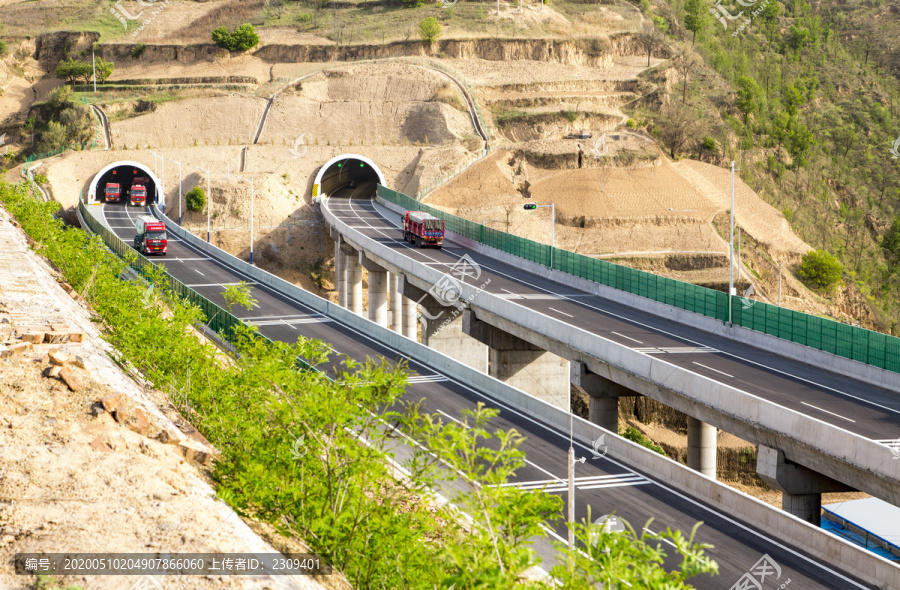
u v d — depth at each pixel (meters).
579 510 28.09
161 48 164.88
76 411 16.02
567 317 52.31
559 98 141.12
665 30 180.00
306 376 16.16
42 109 145.88
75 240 43.94
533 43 159.12
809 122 154.00
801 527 25.59
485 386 42.66
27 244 40.16
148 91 148.50
